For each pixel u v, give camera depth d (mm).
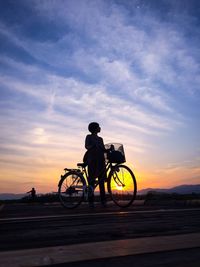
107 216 3750
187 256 1920
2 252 1974
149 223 3230
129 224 3178
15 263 1789
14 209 5629
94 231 2848
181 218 3576
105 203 6480
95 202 7488
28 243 2449
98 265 1778
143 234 2709
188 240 2271
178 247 2090
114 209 5168
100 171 6484
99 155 6520
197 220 3424
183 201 5812
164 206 5586
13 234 2768
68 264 1793
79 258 1872
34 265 1766
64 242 2463
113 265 1776
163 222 3295
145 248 2061
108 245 2121
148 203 6363
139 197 7832
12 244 2424
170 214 3914
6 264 1775
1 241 2520
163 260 1850
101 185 6465
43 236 2676
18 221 3461
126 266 1759
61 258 1868
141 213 4020
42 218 3678
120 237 2605
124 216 3750
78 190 6391
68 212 4758
